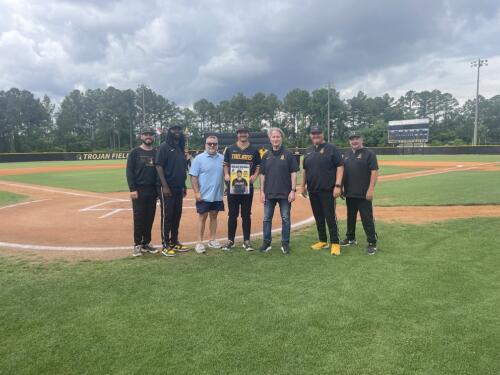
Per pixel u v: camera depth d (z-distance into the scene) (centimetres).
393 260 520
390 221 789
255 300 391
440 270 471
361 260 527
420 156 4584
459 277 445
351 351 295
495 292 400
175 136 587
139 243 575
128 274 481
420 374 266
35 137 8306
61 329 335
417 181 1645
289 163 579
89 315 361
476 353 289
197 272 486
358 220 808
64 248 622
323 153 574
